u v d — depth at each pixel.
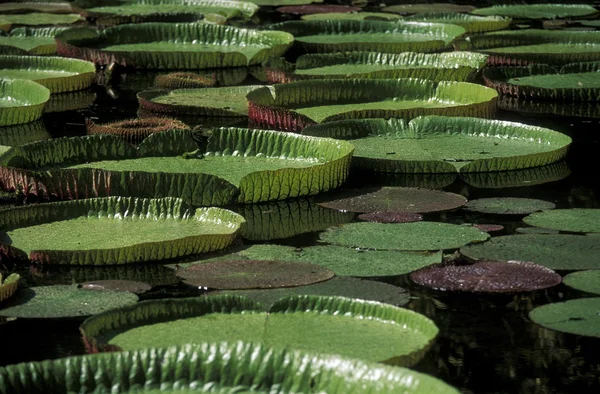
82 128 9.69
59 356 4.82
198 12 16.95
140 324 4.88
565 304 5.38
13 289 5.48
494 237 6.47
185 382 4.11
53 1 18.73
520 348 4.93
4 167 7.40
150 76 12.43
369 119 9.12
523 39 14.07
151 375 4.12
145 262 6.09
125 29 14.04
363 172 8.22
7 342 4.97
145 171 7.38
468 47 13.37
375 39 14.51
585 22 16.00
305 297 5.04
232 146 8.34
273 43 13.80
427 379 3.83
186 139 8.31
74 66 11.89
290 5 18.36
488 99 10.02
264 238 6.55
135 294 5.51
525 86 11.19
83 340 4.98
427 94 10.46
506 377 4.64
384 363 4.34
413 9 17.83
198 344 4.19
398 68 12.29
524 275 5.75
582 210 7.04
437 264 5.95
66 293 5.55
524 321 5.21
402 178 8.04
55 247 6.17
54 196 7.30
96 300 5.43
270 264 5.95
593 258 6.05
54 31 14.38
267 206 7.31
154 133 8.27
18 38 14.31
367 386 3.93
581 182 7.86
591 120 10.12
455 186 7.79
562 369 4.71
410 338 4.68
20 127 9.73
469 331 5.10
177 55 12.65
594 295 5.50
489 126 9.09
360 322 4.90
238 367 4.12
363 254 6.15
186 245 6.13
